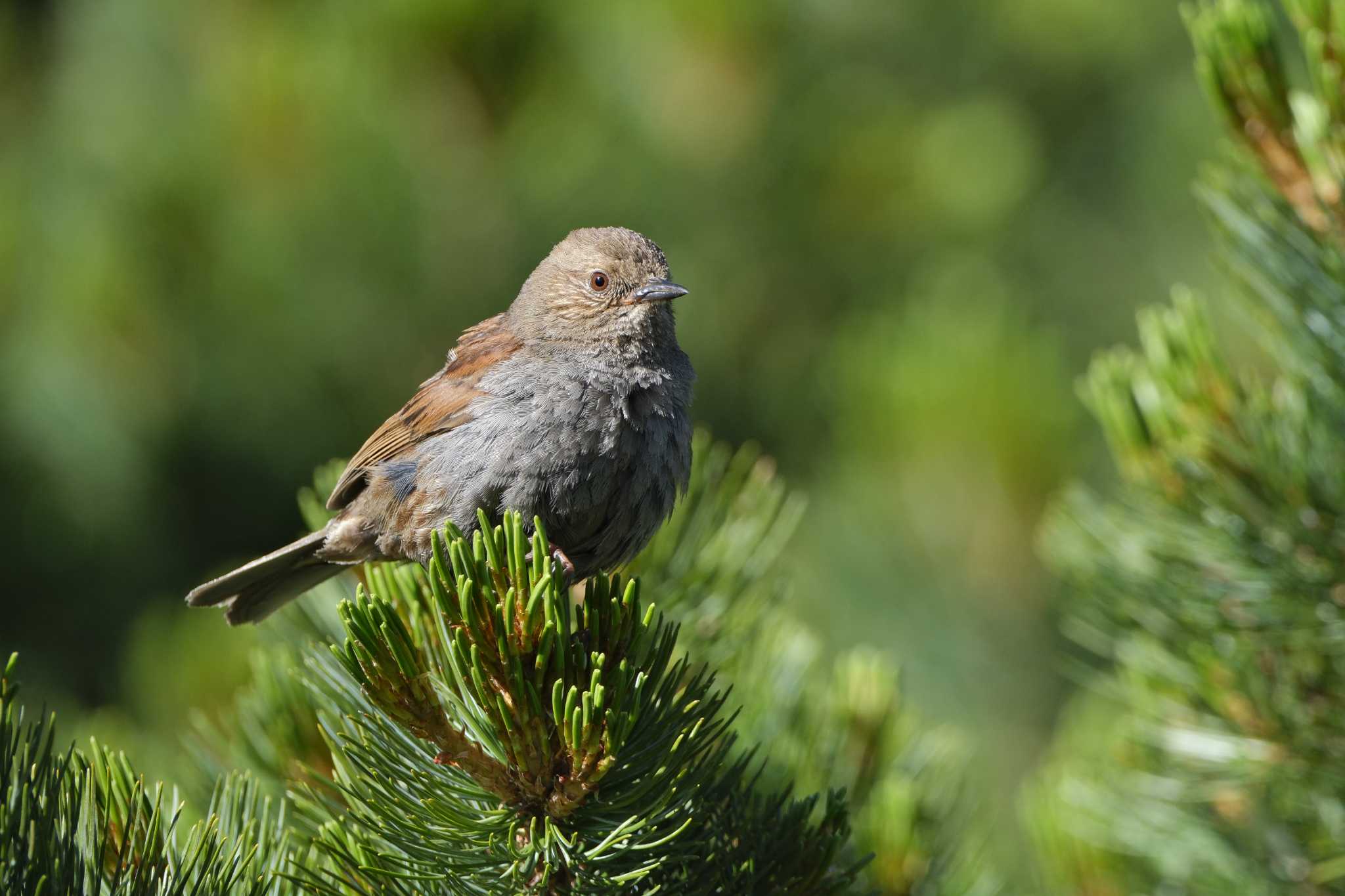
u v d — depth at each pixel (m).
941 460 11.23
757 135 14.78
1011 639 11.62
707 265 15.22
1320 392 6.45
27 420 13.97
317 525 8.37
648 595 7.29
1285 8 6.06
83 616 14.87
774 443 15.84
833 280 15.55
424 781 5.34
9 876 4.71
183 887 4.96
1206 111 15.60
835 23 14.99
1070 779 7.45
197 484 14.87
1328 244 6.23
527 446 7.43
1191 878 7.10
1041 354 11.49
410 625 6.30
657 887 5.34
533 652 5.25
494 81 13.70
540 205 14.09
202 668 10.81
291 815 6.07
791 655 7.18
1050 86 16.22
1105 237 16.08
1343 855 6.77
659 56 14.33
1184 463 6.64
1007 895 8.73
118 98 13.70
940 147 15.47
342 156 13.24
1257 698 6.66
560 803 5.25
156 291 13.73
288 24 13.55
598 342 8.21
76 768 5.09
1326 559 6.48
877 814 6.45
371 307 14.02
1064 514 7.17
